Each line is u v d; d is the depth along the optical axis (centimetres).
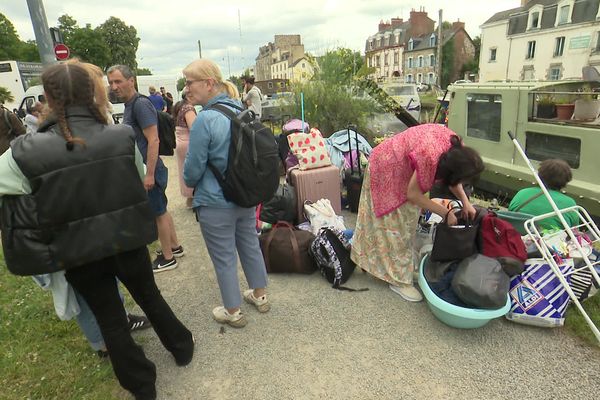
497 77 4238
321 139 478
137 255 205
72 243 175
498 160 553
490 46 4250
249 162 239
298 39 8500
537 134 493
